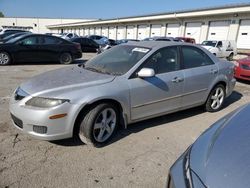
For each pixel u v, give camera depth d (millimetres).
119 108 3885
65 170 3100
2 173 2977
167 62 4445
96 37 27781
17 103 3506
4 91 6457
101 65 4395
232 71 5680
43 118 3289
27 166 3139
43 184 2824
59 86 3516
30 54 11625
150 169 3219
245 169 1640
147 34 38125
